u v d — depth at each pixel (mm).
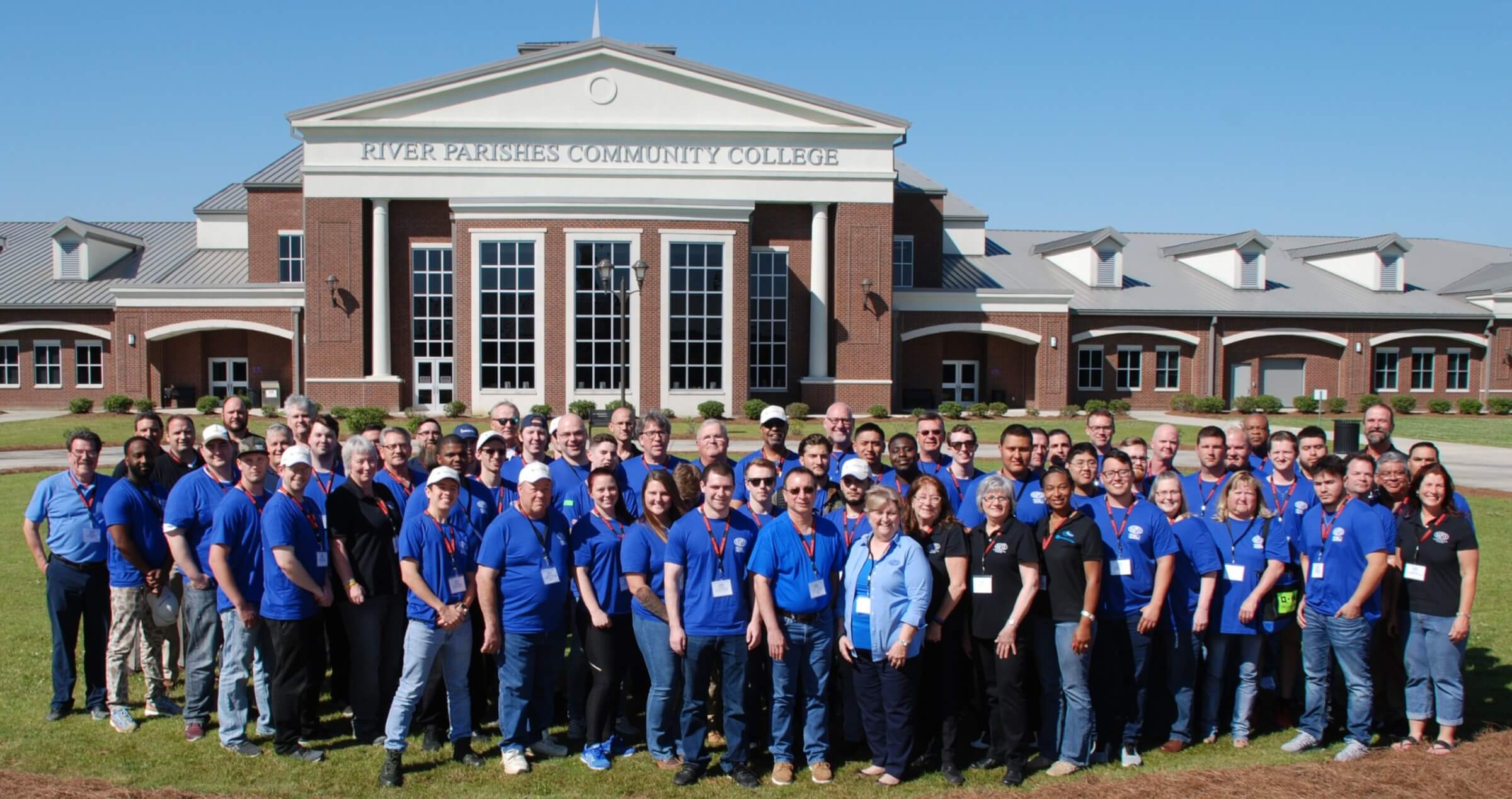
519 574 7211
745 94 38000
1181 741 7680
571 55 37188
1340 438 14555
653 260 35969
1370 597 7414
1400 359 46719
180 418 8945
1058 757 7391
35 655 9547
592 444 8219
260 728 7750
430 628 7020
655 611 7195
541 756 7551
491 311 35875
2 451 26328
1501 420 40156
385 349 37219
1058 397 42188
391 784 6887
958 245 48719
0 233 48438
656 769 7324
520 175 37250
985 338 44156
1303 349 46000
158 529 7910
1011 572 7180
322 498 8188
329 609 8383
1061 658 7203
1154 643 7910
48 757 7211
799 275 39406
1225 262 48219
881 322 39000
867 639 7105
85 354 41688
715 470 7090
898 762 7055
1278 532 7625
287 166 43469
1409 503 7629
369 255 37781
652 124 37594
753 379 39375
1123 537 7488
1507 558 14086
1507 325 46812
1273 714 8617
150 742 7555
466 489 7895
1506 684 8977
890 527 6977
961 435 8781
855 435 8750
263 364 41438
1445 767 6988
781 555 7082
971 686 7793
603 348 36125
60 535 7922
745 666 7109
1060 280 47156
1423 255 55312
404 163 36969
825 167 38562
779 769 7094
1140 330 44531
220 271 43156
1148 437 30234
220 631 7707
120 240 45250
